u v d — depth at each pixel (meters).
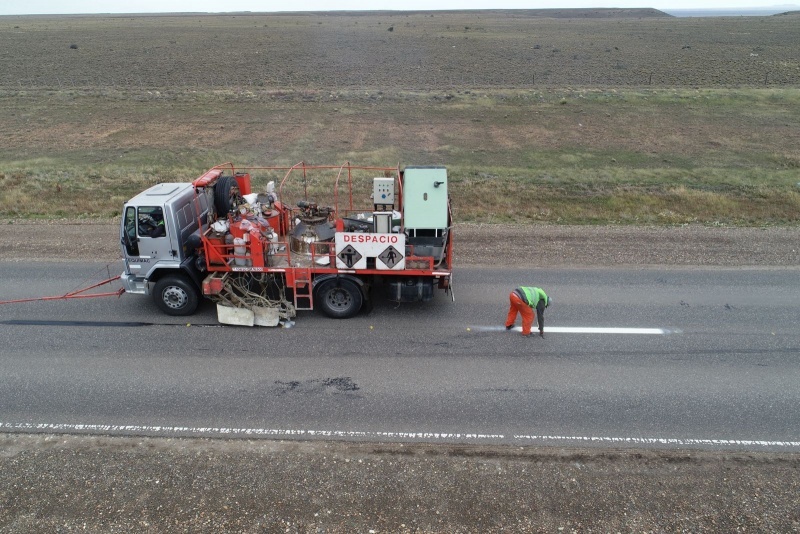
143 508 6.49
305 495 6.68
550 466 7.21
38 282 13.23
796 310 11.88
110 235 16.56
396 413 8.30
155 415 8.23
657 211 20.00
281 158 29.56
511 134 35.62
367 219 11.84
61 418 8.16
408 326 11.12
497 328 11.06
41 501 6.59
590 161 29.66
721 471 7.15
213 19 180.75
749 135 34.78
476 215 19.38
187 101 44.16
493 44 83.38
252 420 8.12
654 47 76.81
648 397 8.75
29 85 51.72
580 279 13.59
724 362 9.81
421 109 42.12
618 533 6.18
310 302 11.23
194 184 11.40
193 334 10.75
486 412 8.34
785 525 6.30
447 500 6.62
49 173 25.02
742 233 17.05
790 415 8.32
